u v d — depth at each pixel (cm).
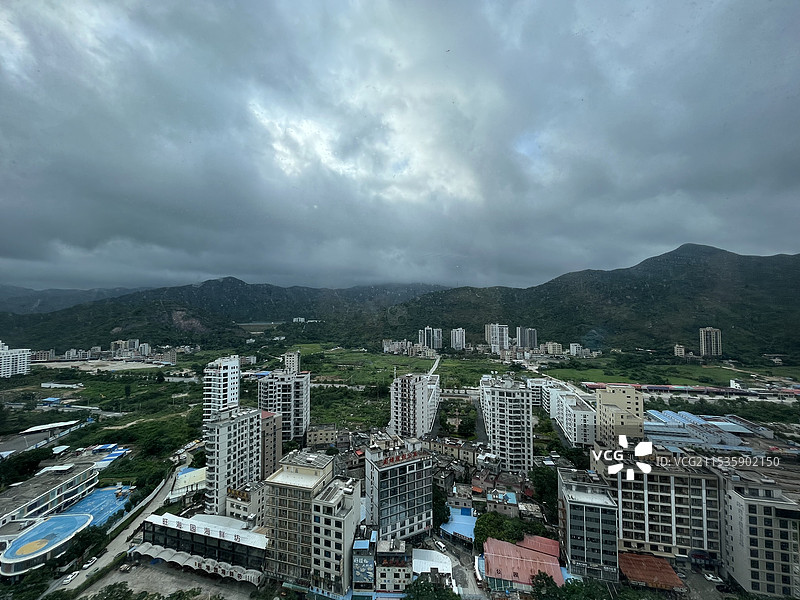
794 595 7375
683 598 7606
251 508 9919
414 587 7169
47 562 8262
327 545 7575
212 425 10438
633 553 8781
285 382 16162
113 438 17112
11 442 17088
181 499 11462
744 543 7762
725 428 16788
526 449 13388
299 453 9212
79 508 11450
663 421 18175
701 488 8719
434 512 9975
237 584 7969
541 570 7862
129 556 8788
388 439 10000
